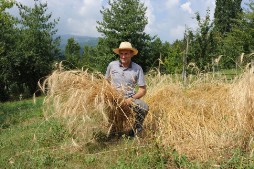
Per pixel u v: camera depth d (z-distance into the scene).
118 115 6.22
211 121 5.95
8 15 19.77
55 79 5.80
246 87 5.39
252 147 4.91
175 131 5.76
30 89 31.77
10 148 6.20
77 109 5.79
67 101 5.77
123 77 6.42
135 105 6.15
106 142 6.10
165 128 5.91
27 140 6.59
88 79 5.99
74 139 6.27
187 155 5.05
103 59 28.45
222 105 6.28
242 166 4.48
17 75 31.08
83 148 5.86
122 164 4.87
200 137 5.43
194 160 4.88
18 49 30.28
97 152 5.68
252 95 5.34
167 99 6.80
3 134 7.53
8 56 30.08
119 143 5.96
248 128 5.36
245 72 5.77
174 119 6.04
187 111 6.22
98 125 6.20
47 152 5.75
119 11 28.97
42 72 31.00
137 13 28.78
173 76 9.37
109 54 28.56
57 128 6.84
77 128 6.19
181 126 5.87
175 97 6.71
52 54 32.50
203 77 8.88
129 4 28.94
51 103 6.45
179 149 5.23
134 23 28.73
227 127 5.68
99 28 29.17
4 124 8.85
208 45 13.00
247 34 14.48
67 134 6.50
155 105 6.77
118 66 6.51
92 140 6.02
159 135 5.73
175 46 26.39
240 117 5.38
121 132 6.43
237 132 5.39
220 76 8.56
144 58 30.94
